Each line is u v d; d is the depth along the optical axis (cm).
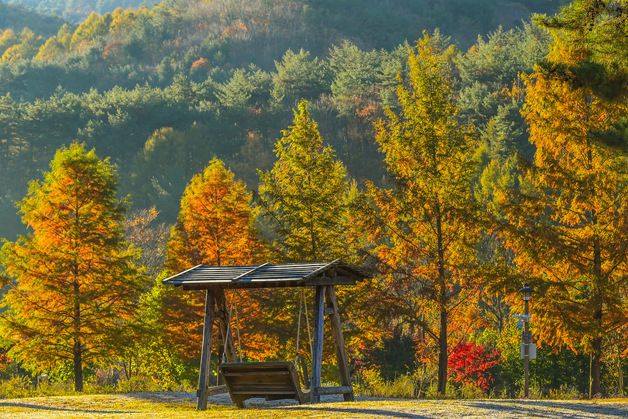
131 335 3612
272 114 14288
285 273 1961
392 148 3394
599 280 2933
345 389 2050
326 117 13638
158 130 13525
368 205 3438
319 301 2023
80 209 3588
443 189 3284
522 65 12275
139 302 3938
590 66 2066
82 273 3553
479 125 10769
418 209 3322
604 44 2128
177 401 2427
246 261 3856
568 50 2906
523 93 11469
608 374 4984
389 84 12838
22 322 3556
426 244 3369
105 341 3538
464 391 3406
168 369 4875
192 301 3828
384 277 3431
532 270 3114
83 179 3591
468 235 3297
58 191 3572
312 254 3625
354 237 3594
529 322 3086
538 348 5016
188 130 13488
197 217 3872
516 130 9812
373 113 13300
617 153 2284
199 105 14662
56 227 3562
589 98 2989
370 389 3195
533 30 14738
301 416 1520
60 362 3747
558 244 2978
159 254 7188
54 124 13175
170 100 14412
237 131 14025
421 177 3303
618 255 2930
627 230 2908
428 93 3341
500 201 3131
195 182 4000
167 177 12838
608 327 3008
